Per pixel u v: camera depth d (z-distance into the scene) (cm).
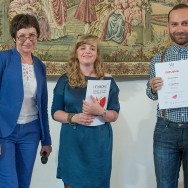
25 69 203
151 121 289
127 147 287
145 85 284
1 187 200
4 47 242
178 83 203
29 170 211
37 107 208
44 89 216
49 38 252
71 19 255
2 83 197
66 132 215
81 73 215
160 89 206
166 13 276
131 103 283
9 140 201
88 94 206
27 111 204
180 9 203
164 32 277
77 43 214
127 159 288
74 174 211
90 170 209
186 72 202
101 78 217
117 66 268
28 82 202
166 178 212
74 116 210
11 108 197
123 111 283
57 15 252
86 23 259
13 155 202
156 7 273
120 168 288
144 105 286
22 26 193
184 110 205
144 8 271
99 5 261
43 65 217
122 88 280
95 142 210
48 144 222
